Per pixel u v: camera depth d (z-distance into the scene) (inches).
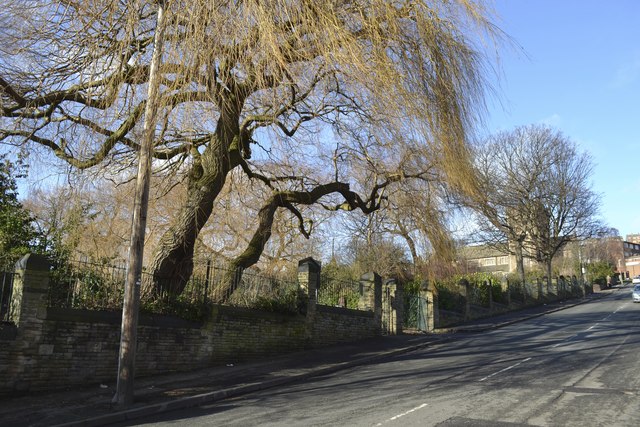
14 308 370.3
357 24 391.5
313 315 663.8
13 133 458.0
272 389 417.1
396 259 1169.4
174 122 407.5
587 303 1784.0
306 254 940.6
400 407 316.5
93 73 400.2
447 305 1106.1
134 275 350.3
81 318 397.7
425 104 410.0
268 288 615.2
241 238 807.7
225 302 544.7
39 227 562.9
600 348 596.7
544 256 1995.6
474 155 480.1
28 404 334.0
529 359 528.7
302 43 380.2
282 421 290.8
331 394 379.2
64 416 304.8
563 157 1823.3
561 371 442.3
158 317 460.1
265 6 349.7
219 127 490.9
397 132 445.7
